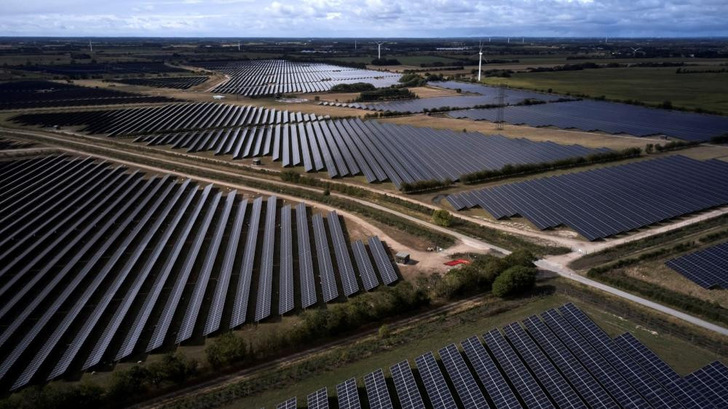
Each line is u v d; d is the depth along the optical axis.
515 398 42.12
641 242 74.31
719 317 55.03
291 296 62.72
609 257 70.75
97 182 112.75
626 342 48.06
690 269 64.38
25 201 99.75
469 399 42.66
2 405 43.44
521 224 83.62
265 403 45.84
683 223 80.50
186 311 60.84
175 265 72.44
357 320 56.78
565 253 72.69
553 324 51.84
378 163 120.25
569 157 116.31
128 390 46.69
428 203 95.38
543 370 45.66
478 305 61.06
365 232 84.06
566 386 43.25
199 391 48.06
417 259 73.44
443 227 83.94
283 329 57.03
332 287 64.75
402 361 47.81
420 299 60.00
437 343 53.34
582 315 52.66
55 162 128.25
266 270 68.81
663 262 67.94
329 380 48.38
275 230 84.44
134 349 54.16
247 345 53.94
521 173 109.38
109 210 93.44
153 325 58.81
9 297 66.50
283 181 113.75
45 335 57.19
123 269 70.81
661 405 40.22
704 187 91.25
